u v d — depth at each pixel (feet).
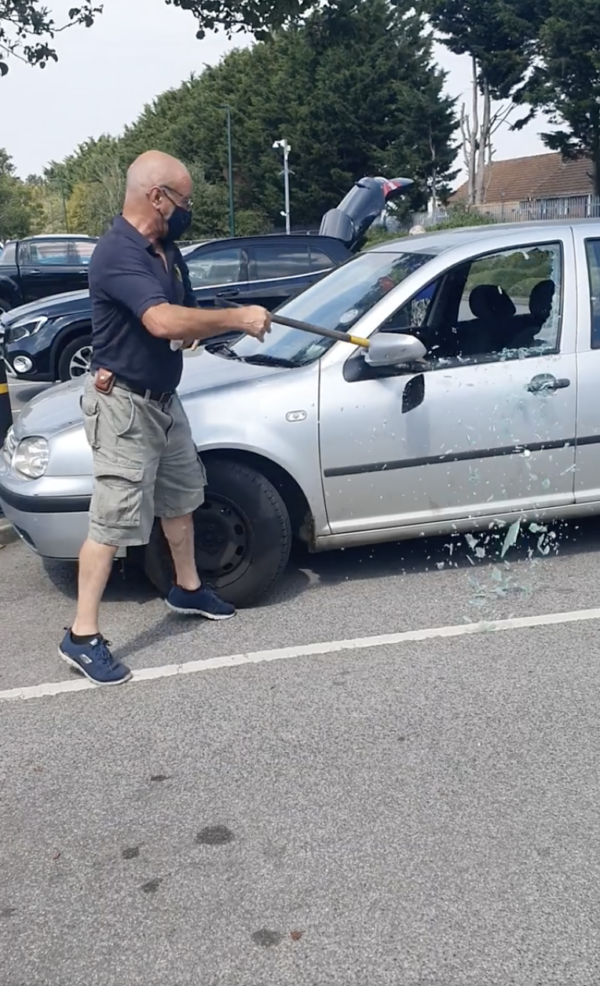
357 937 8.75
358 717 12.56
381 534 16.38
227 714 12.78
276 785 11.13
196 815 10.64
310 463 15.75
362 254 19.40
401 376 15.85
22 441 15.89
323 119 170.91
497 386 16.12
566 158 125.59
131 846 10.18
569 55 112.88
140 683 13.78
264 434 15.53
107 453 13.35
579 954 8.46
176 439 14.26
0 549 20.16
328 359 15.96
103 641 13.89
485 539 18.20
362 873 9.58
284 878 9.57
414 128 163.84
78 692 13.64
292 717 12.63
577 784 10.93
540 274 16.89
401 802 10.71
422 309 16.71
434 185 166.61
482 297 16.88
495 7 127.85
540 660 13.96
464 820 10.35
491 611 15.71
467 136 148.87
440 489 16.28
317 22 28.99
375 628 15.25
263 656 14.42
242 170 193.88
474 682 13.38
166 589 16.25
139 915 9.16
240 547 15.87
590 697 12.86
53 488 15.31
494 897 9.18
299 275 35.83
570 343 16.56
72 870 9.85
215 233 191.01
